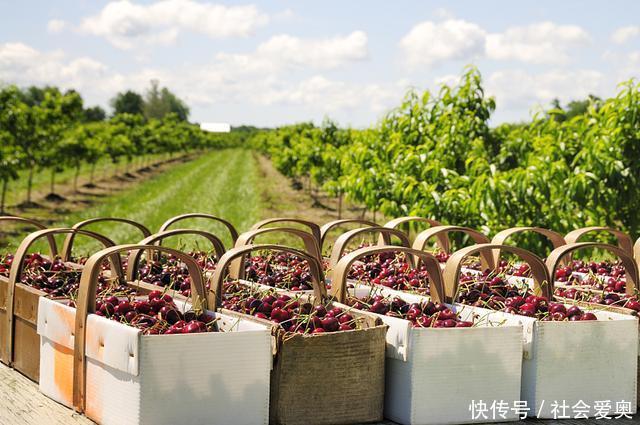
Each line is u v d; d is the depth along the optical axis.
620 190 8.55
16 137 24.03
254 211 24.78
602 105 9.26
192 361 3.28
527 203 8.47
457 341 3.69
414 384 3.61
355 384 3.61
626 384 4.03
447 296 4.39
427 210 8.71
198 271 4.02
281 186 37.97
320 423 3.54
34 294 4.25
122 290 4.91
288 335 3.51
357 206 28.77
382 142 11.59
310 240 5.35
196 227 19.59
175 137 66.94
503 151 10.50
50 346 3.97
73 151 29.12
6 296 4.67
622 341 4.02
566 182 8.38
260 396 3.43
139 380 3.18
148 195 31.30
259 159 75.12
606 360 3.98
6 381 4.32
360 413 3.63
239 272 5.09
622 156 8.64
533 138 10.28
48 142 25.81
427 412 3.64
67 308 3.77
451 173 9.47
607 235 8.92
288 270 5.64
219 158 77.94
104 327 3.40
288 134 38.19
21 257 4.59
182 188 35.59
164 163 63.56
